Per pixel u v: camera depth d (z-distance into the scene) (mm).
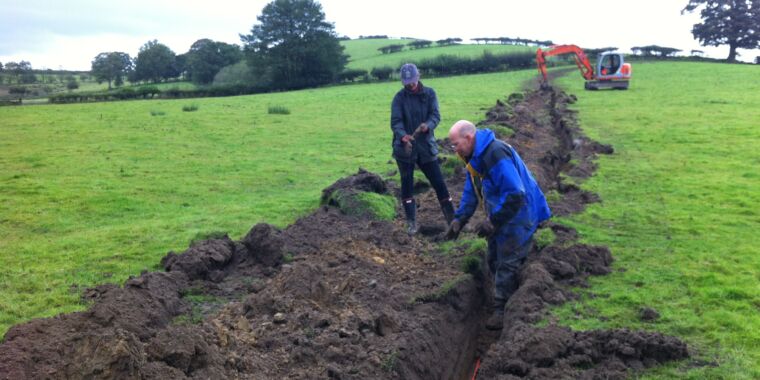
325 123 23094
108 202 10438
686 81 38438
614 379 4211
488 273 6812
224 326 4738
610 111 23219
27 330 3971
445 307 5684
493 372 4516
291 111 28094
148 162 14711
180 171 13539
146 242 7840
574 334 4738
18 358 3482
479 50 75812
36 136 19328
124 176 12883
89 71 112625
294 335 4656
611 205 9383
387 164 14102
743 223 8266
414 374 4602
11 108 31078
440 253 7188
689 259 6770
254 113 27188
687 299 5609
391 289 5883
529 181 5723
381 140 18422
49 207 10016
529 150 14781
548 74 48875
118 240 7973
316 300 5324
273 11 63562
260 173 13312
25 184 11781
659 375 4277
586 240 7535
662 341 4539
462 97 31469
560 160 14211
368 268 6434
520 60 55875
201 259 6152
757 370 4285
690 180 11156
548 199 9594
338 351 4465
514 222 5648
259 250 6633
